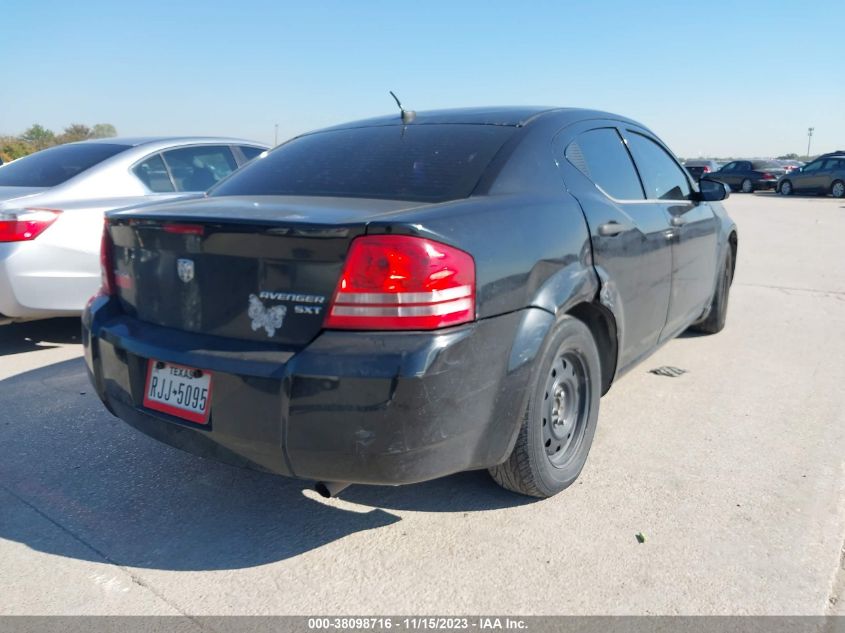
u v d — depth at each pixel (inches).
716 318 227.5
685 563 106.7
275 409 94.4
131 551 111.3
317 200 113.7
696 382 186.2
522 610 97.1
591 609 97.1
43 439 150.9
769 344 222.5
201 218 101.4
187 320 107.2
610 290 130.1
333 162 131.0
